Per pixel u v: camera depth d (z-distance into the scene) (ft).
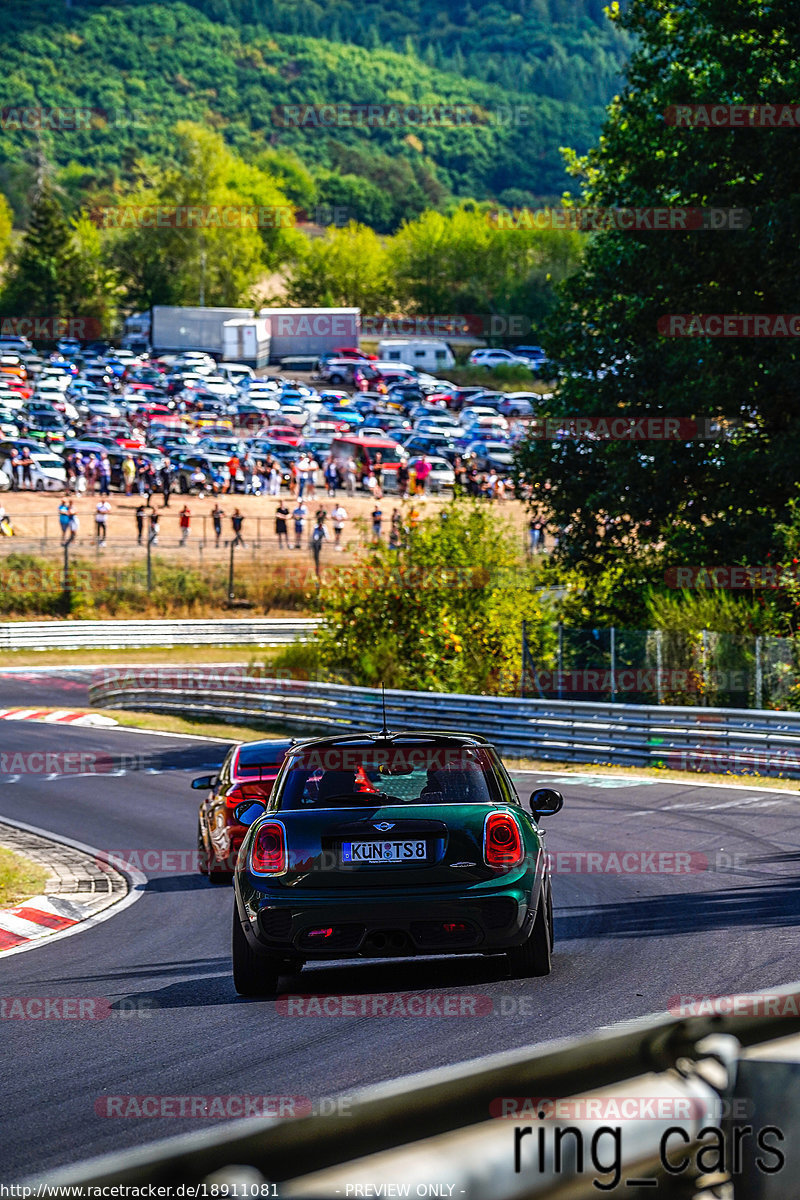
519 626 380.17
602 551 423.23
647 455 399.44
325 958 96.68
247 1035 85.20
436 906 95.25
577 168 453.17
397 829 97.04
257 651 626.23
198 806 261.24
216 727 413.18
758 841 175.63
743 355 393.91
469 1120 16.76
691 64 409.69
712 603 324.60
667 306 408.67
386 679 376.89
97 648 621.31
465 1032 82.17
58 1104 70.18
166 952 125.80
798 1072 20.75
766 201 373.20
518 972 100.48
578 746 292.20
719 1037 21.30
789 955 104.17
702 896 137.69
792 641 280.31
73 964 121.80
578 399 418.10
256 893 97.09
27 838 226.17
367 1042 80.84
